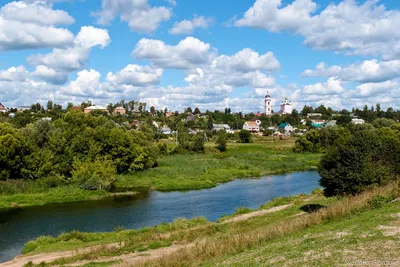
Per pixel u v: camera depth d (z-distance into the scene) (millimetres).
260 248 19250
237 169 82000
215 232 32688
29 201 52625
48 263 26672
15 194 56062
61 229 39719
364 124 129250
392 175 34031
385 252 13875
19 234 37969
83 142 69812
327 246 15898
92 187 59781
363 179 33219
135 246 29406
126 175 72000
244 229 32188
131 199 55312
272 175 78625
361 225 18984
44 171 63281
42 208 49750
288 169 85938
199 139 110500
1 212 47688
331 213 24484
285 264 14453
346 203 26219
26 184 59062
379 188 29938
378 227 17734
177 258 21125
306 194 52406
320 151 113938
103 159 70375
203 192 60438
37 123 73125
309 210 37344
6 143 60281
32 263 26812
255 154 106688
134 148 74312
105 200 54719
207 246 22516
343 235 17469
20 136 63656
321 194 48562
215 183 68688
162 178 70750
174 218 43875
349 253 14383
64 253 29844
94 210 48281
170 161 88062
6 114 172000
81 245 32125
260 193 58938
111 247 29484
